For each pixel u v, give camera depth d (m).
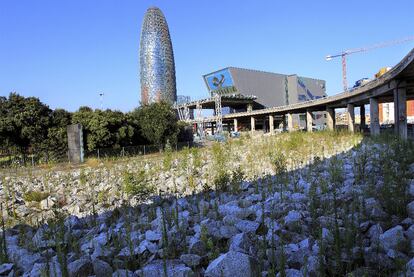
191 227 7.83
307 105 78.25
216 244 6.52
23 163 32.19
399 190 8.02
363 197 8.13
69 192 15.12
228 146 25.56
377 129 46.09
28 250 7.14
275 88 157.12
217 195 11.02
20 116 35.62
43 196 14.29
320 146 22.45
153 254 6.21
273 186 11.52
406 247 5.43
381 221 6.74
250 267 4.89
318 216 7.60
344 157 17.00
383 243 5.63
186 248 6.36
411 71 33.59
